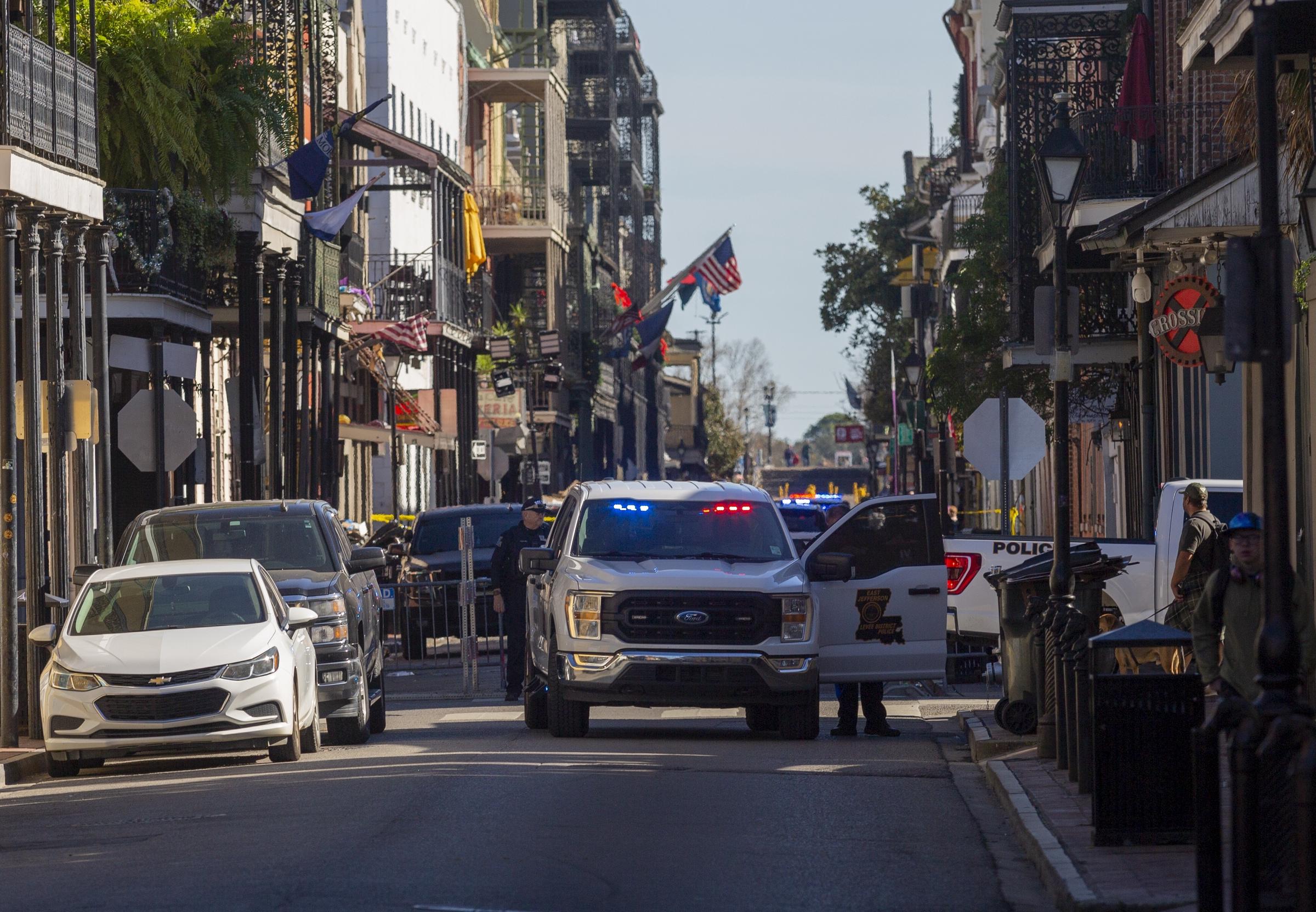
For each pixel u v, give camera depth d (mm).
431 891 26219
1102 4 89625
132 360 57375
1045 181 45375
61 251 50344
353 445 133500
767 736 52188
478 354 159250
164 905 25375
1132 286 68375
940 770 42312
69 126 51531
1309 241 45406
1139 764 29031
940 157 195125
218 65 77125
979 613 61844
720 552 51125
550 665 49250
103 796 39281
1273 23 21031
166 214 77750
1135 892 25344
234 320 93750
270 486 91875
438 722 57844
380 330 121375
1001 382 98500
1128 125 80875
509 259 198375
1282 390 20578
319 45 103500
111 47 71125
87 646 44000
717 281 191250
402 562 88750
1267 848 23109
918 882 27828
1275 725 20062
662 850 30078
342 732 49688
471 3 191625
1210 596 29406
